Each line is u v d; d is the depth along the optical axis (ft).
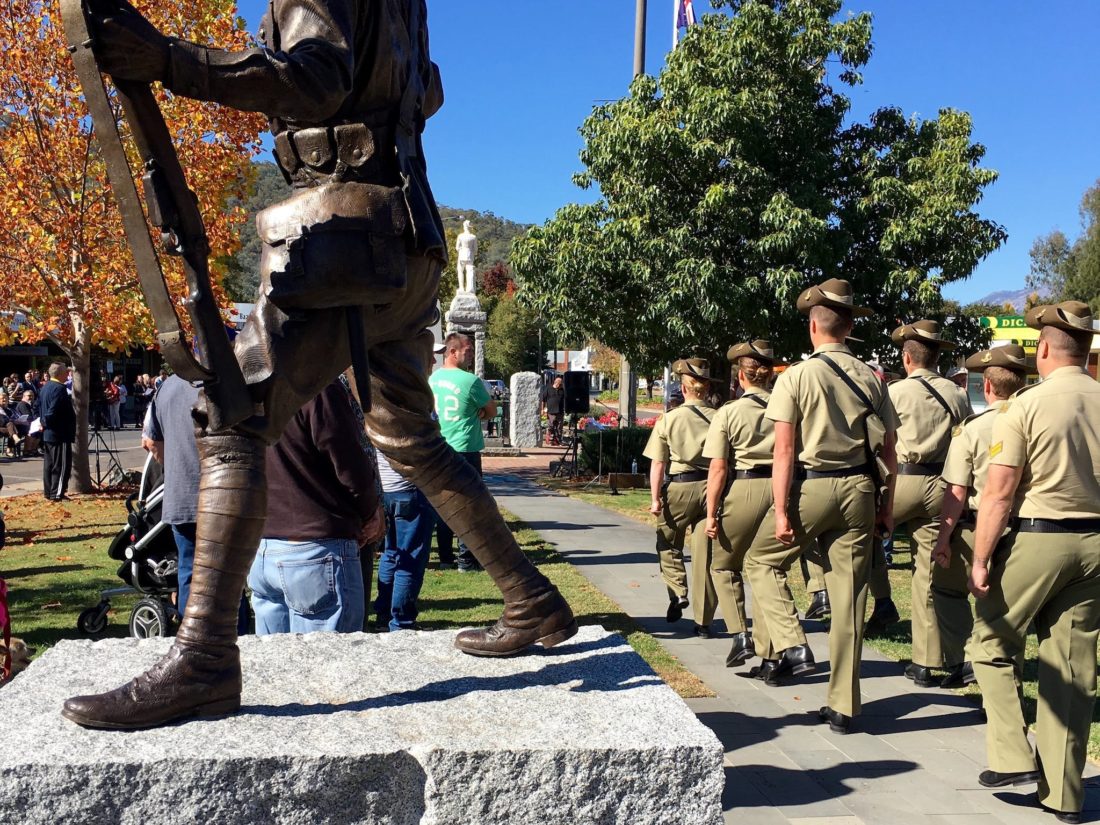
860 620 15.97
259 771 6.89
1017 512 13.19
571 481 58.13
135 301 48.70
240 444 7.83
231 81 6.88
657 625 23.32
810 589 22.89
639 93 44.68
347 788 7.04
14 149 46.03
